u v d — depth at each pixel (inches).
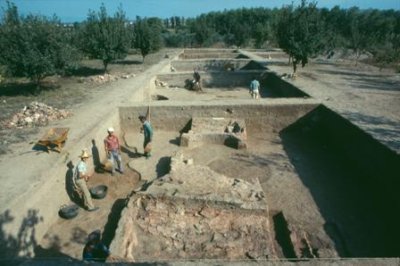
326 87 761.0
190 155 523.2
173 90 951.6
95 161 481.1
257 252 313.0
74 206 378.6
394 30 2128.4
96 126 516.7
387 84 802.8
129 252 311.1
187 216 353.1
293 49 897.5
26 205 317.1
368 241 327.0
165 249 323.6
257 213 345.4
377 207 382.3
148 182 420.5
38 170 374.0
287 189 422.3
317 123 612.7
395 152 375.6
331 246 319.9
